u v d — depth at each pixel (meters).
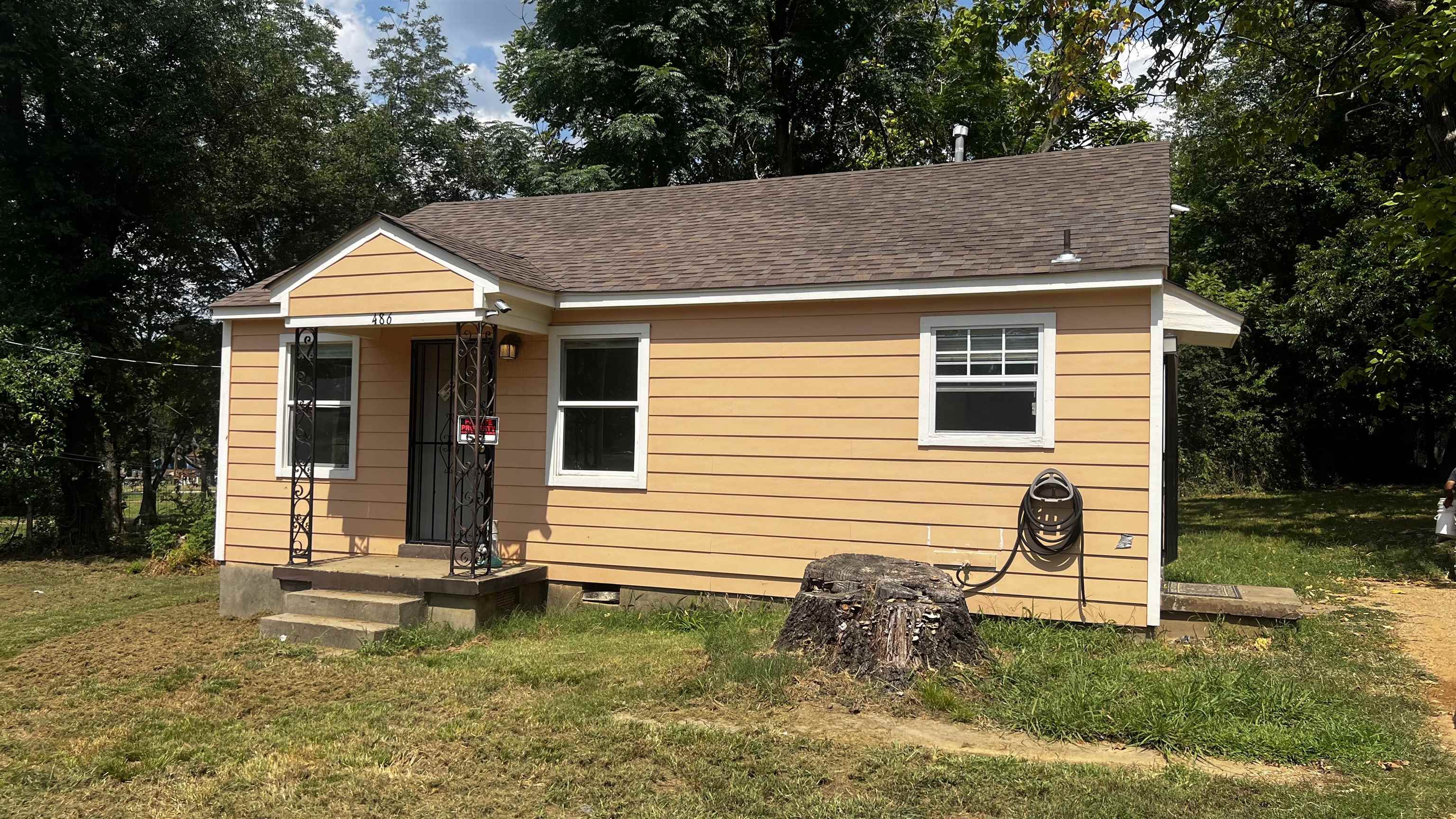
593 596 8.70
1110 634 6.93
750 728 5.22
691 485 8.38
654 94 20.80
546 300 8.59
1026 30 13.82
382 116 25.66
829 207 9.58
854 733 5.15
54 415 15.80
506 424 9.02
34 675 6.92
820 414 7.97
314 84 25.52
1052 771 4.57
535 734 5.23
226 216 20.17
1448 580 10.13
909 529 7.66
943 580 6.56
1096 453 7.12
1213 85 20.77
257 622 8.86
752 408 8.20
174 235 18.55
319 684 6.39
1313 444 23.06
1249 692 5.58
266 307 9.50
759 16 22.70
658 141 20.89
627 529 8.57
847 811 4.14
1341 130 19.72
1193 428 22.34
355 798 4.42
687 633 7.71
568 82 21.53
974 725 5.30
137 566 13.96
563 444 8.87
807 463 8.00
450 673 6.56
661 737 5.10
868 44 23.52
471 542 8.79
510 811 4.25
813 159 25.95
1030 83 20.23
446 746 5.07
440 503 9.32
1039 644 6.77
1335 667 6.42
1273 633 7.02
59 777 4.74
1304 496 20.11
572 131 22.77
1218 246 23.06
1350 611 8.44
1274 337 20.12
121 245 18.69
